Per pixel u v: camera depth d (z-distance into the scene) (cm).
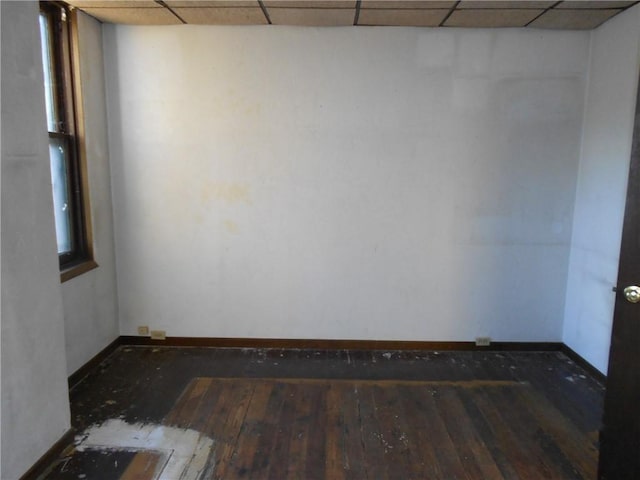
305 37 318
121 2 272
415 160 331
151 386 291
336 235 341
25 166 193
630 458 173
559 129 327
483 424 252
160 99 326
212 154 332
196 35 318
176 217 339
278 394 283
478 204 336
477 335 352
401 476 210
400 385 296
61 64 287
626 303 174
